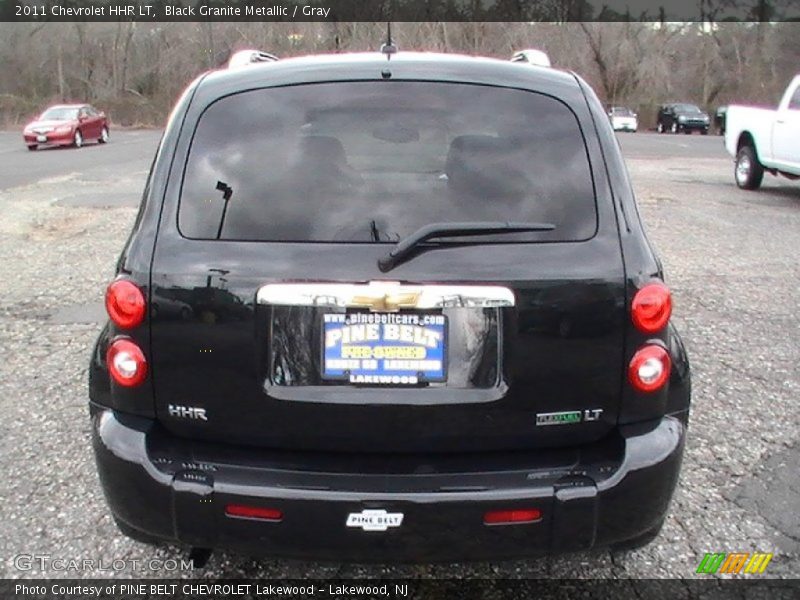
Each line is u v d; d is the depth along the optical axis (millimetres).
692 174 16734
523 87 2672
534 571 3021
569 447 2484
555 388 2400
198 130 2582
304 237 2414
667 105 47969
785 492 3561
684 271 7625
